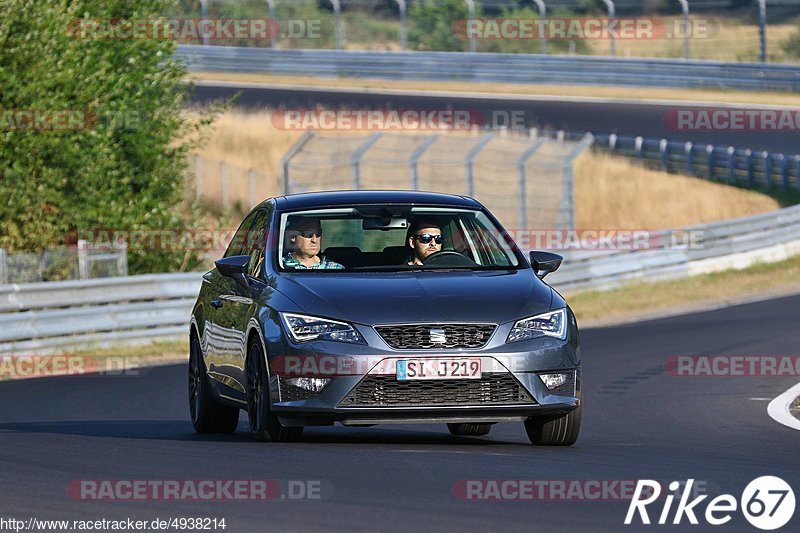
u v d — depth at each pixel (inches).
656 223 5132.9
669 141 5836.6
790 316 3031.5
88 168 3213.6
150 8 3533.5
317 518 897.5
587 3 7076.8
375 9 7470.5
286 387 1244.5
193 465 1146.7
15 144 3105.3
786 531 864.9
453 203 1432.1
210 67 7003.0
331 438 1403.8
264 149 5369.1
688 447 1328.7
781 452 1286.9
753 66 6589.6
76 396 2020.2
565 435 1300.4
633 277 3823.8
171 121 3521.2
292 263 1357.0
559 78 6781.5
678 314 3280.0
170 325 2861.7
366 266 1365.7
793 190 5457.7
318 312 1249.4
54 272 2869.1
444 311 1242.0
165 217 3408.0
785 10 7844.5
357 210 1400.1
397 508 930.7
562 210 4515.3
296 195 1464.1
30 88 3100.4
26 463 1190.3
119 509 943.7
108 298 2726.4
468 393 1230.9
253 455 1200.8
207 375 1499.8
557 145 5260.8
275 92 6545.3
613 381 2081.7
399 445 1305.4
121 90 3302.2
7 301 2524.6
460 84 6875.0
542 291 1306.6
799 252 4387.3
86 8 3380.9
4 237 3139.8
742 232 4200.3
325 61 7007.9
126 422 1689.2
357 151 4097.0
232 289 1422.2
